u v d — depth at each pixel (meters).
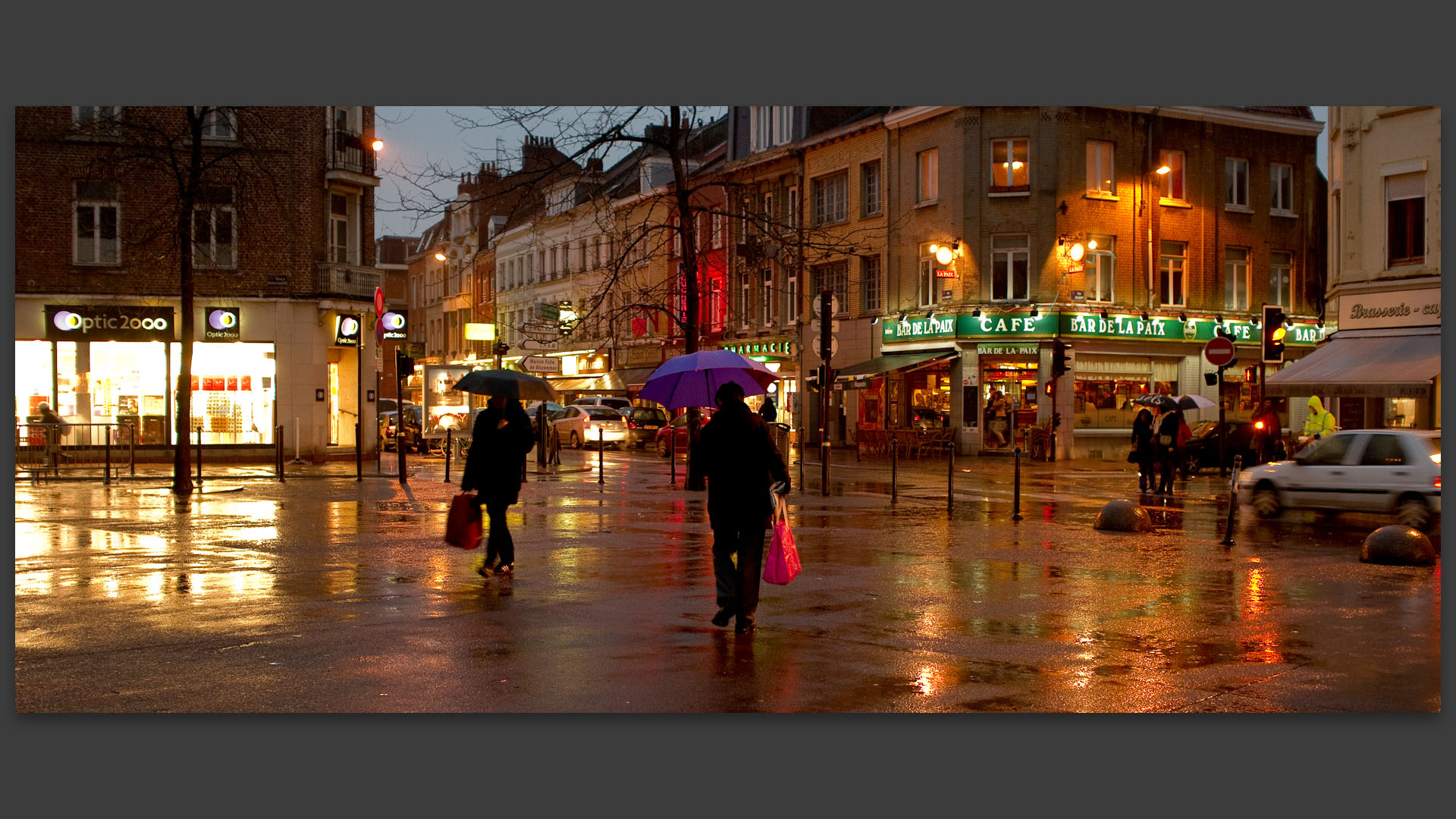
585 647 8.10
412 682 7.10
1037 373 40.09
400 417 24.16
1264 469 18.09
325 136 34.56
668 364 11.62
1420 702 6.92
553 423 30.94
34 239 32.06
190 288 21.05
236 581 10.92
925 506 19.86
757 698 6.82
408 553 12.98
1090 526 16.61
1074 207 40.00
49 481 24.20
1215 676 7.46
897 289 43.22
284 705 6.64
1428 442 16.47
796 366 48.03
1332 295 27.84
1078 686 7.16
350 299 34.59
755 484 8.60
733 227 49.56
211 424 33.31
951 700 6.84
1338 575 11.93
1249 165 43.75
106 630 8.55
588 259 59.06
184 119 32.50
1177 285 42.44
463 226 76.19
